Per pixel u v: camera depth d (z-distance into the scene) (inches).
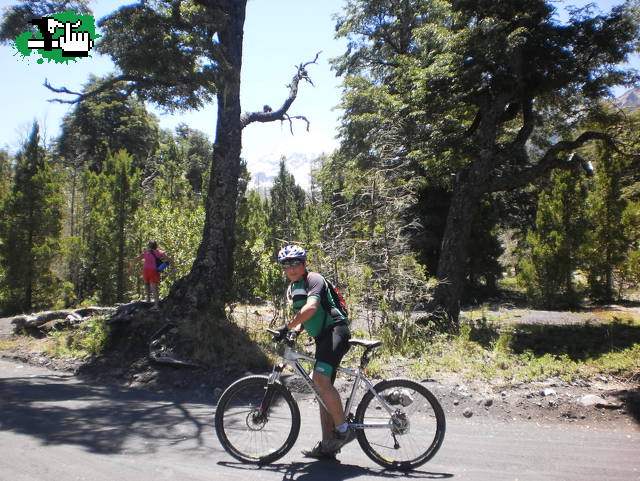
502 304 934.4
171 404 257.0
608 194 904.9
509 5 498.3
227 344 356.2
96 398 267.0
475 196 533.6
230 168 442.9
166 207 648.4
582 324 568.4
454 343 379.6
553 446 189.9
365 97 1042.1
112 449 178.9
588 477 155.0
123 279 783.1
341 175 1149.7
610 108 589.3
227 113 444.8
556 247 863.1
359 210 462.0
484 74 517.0
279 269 452.4
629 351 331.9
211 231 434.6
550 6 499.8
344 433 165.5
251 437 176.4
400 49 1096.2
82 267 889.5
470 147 545.3
